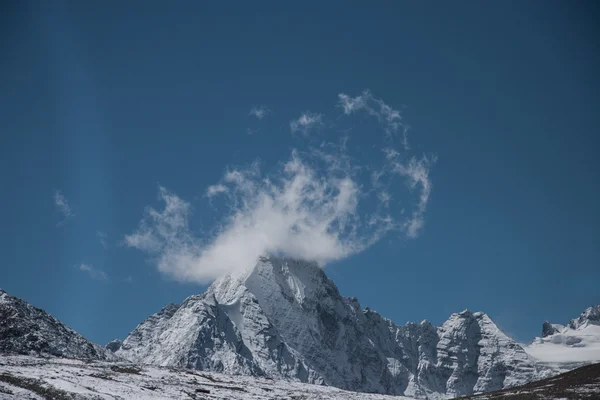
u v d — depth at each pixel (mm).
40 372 173750
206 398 176875
